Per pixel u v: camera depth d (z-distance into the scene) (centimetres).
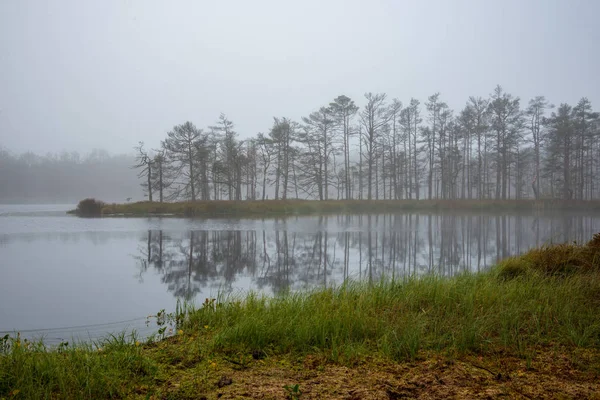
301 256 1645
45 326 737
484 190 6650
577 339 487
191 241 2102
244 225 3045
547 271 865
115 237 2275
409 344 461
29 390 348
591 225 2958
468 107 5709
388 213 4509
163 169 5659
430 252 1758
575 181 6097
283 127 5484
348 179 5688
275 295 930
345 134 5725
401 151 6594
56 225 3016
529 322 542
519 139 5641
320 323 518
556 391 354
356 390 352
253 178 6138
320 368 409
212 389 361
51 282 1144
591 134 5394
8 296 977
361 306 607
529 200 5138
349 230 2678
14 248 1830
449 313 582
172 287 1090
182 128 5441
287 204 4509
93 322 757
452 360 432
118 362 415
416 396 343
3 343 548
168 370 414
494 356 448
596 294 666
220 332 523
